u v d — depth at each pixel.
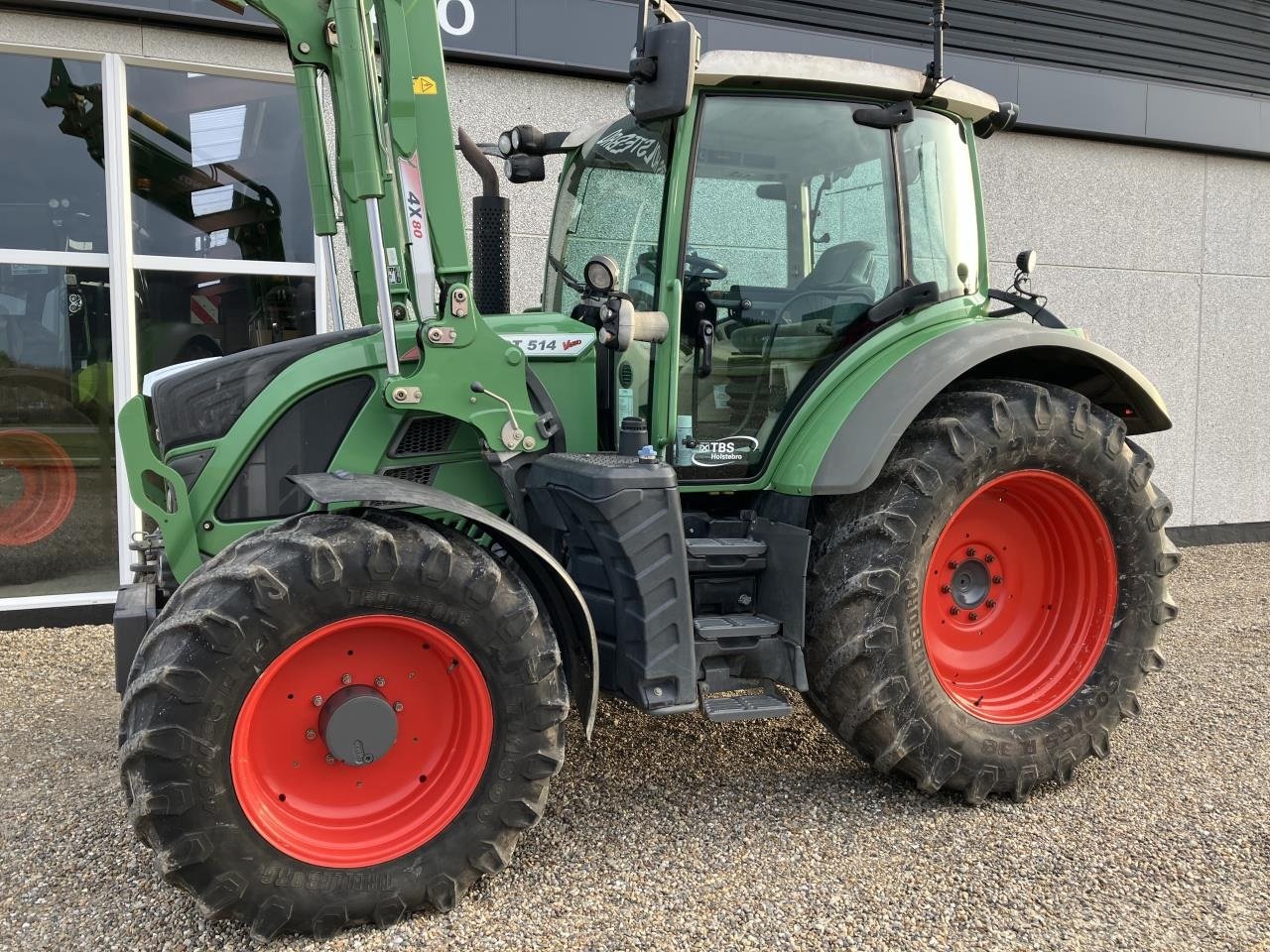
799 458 2.99
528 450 2.86
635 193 3.11
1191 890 2.47
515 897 2.44
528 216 5.89
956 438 2.90
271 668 2.23
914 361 3.01
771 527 2.99
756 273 3.05
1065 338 3.12
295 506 2.77
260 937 2.24
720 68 2.81
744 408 3.09
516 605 2.42
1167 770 3.24
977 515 3.19
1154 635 3.24
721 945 2.22
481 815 2.41
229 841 2.19
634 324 2.85
